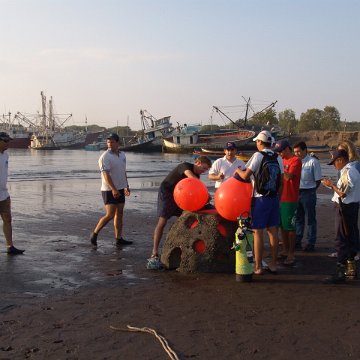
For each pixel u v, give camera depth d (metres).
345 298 5.62
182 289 5.95
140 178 28.16
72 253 7.89
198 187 6.70
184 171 6.97
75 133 133.38
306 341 4.40
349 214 6.25
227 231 6.70
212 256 6.65
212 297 5.64
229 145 8.14
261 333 4.58
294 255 7.69
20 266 7.04
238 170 6.53
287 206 7.08
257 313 5.11
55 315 5.05
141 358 4.08
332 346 4.29
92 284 6.17
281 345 4.32
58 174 31.81
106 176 8.23
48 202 15.05
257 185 6.36
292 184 7.10
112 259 7.50
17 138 131.62
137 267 7.04
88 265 7.12
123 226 10.55
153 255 6.98
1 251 8.01
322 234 9.66
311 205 8.01
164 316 5.02
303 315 5.05
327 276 6.57
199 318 4.96
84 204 14.55
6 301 5.48
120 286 6.09
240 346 4.30
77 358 4.08
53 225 10.66
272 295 5.71
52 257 7.60
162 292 5.83
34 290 5.91
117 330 4.66
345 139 6.63
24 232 9.80
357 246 6.39
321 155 60.12
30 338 4.47
